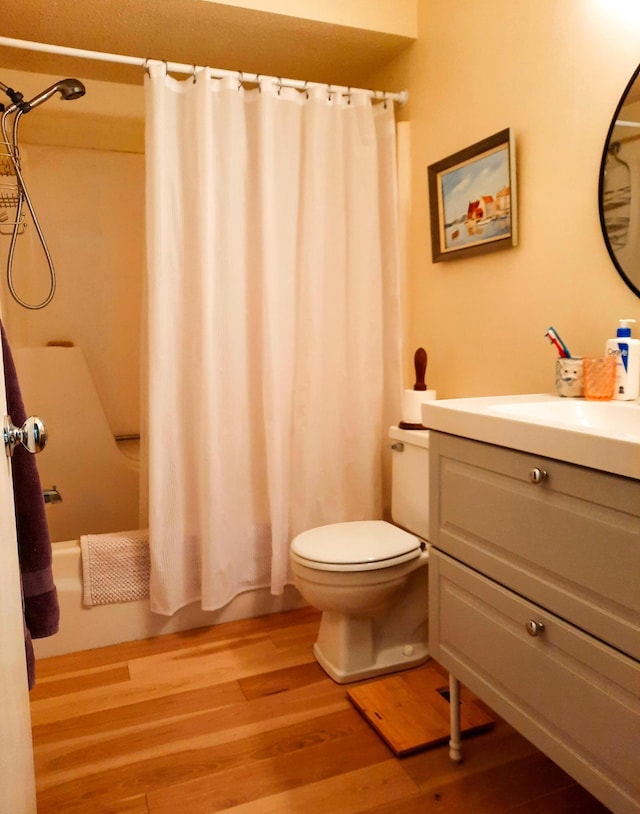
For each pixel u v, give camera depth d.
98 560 2.04
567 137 1.61
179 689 1.80
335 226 2.20
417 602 1.96
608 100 1.48
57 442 2.68
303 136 2.14
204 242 1.98
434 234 2.14
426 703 1.70
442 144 2.12
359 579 1.71
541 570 1.10
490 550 1.24
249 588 2.25
